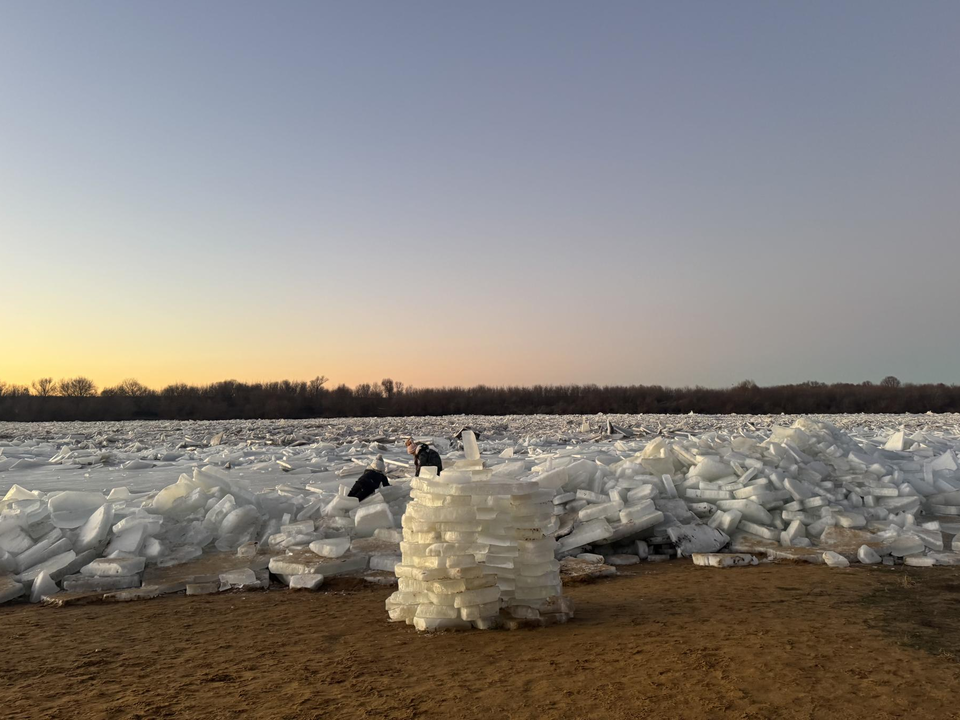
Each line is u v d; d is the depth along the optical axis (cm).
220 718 395
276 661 498
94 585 757
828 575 752
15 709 421
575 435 2597
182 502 976
